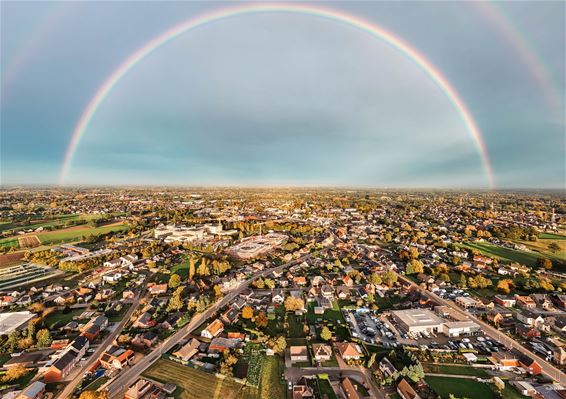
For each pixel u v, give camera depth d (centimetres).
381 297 11456
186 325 8938
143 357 7325
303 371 6894
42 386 6103
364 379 6675
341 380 6612
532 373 6912
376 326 9169
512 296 11119
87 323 8981
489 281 12206
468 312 10144
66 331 8625
